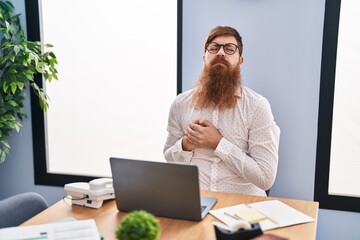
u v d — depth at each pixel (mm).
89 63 2385
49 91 2488
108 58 2346
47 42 2441
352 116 1976
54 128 2525
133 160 1196
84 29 2359
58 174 2541
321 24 1927
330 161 2039
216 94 1814
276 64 2012
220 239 1009
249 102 1748
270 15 1983
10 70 2201
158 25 2215
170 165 1153
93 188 1343
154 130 2336
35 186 2609
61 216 1271
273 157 1667
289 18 1962
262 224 1168
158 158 2354
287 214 1256
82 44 2377
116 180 1250
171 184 1175
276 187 2105
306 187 2064
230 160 1651
